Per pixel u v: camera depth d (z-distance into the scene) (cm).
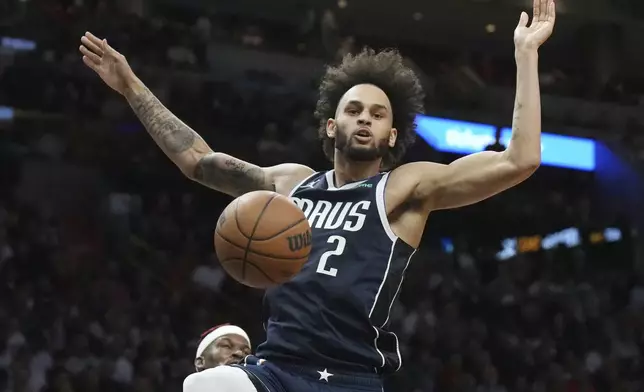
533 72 411
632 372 1703
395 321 1647
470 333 1678
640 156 1905
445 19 1778
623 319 1794
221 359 670
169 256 1625
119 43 1642
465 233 1911
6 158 1605
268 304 426
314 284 406
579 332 1752
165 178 1719
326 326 402
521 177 406
